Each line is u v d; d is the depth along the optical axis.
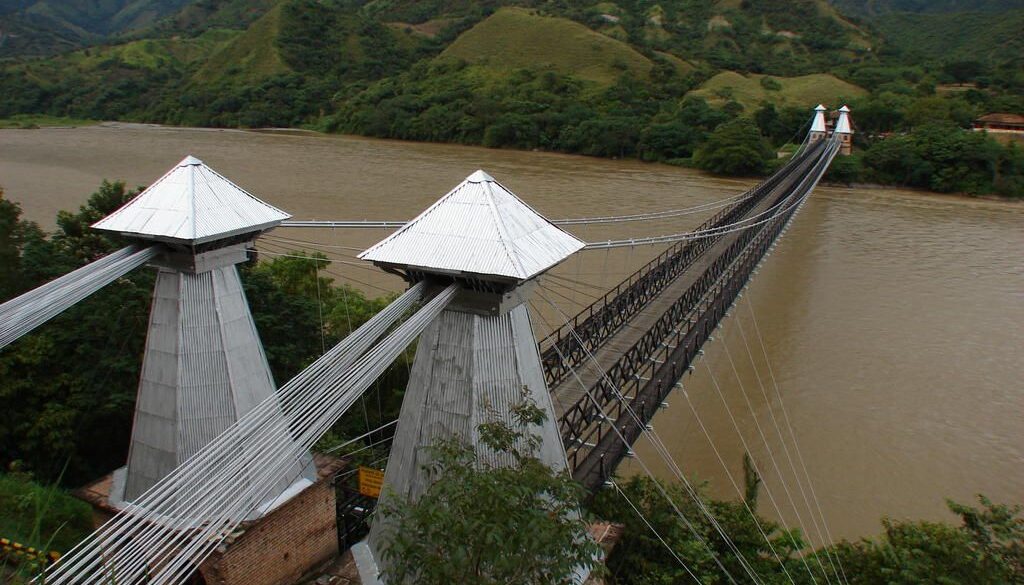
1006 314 45.97
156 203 15.90
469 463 11.57
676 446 29.75
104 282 14.89
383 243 15.09
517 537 10.03
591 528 18.14
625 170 97.62
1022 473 29.00
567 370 25.64
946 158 90.75
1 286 24.81
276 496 16.14
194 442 15.95
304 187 73.94
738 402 33.59
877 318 44.81
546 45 153.00
